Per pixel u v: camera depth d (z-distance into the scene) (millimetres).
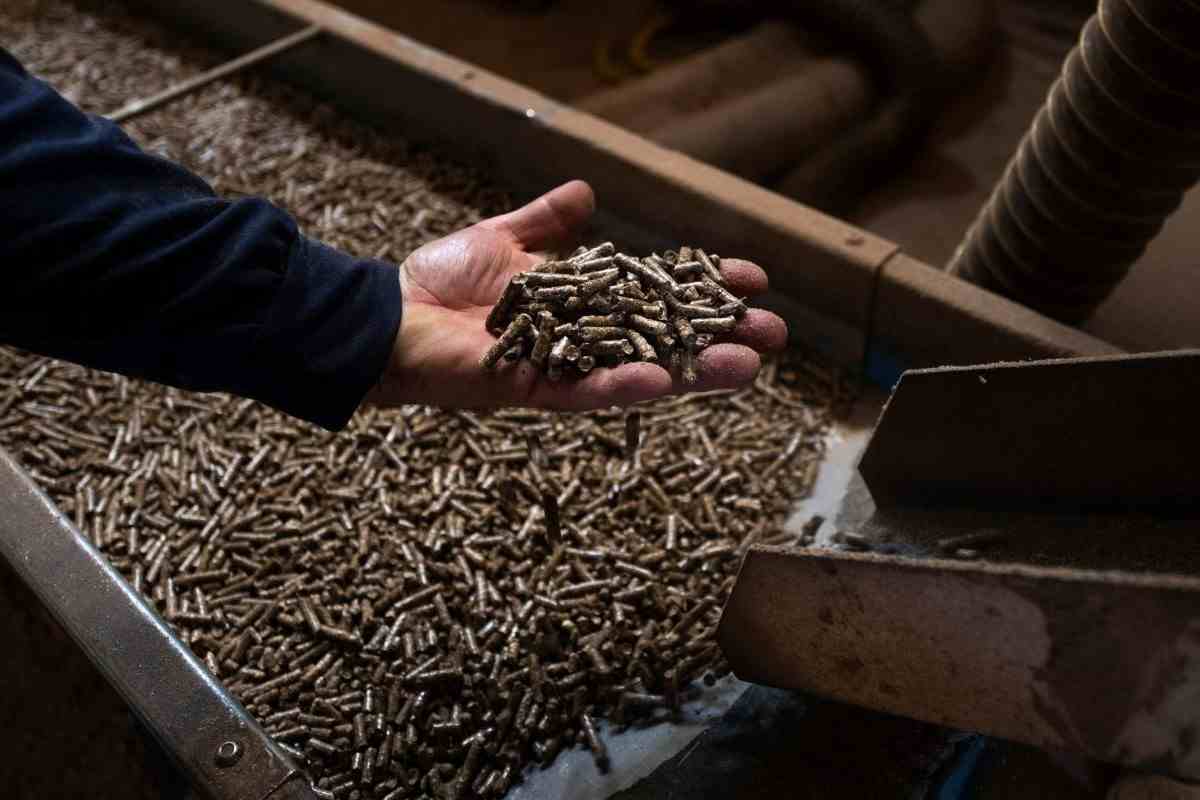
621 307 2422
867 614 1926
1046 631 1665
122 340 1865
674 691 2514
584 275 2506
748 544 2908
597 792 2393
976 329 3057
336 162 4598
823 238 3316
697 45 6707
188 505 3055
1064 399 2121
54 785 2889
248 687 2559
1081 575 1588
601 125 3916
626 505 2979
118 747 2797
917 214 5344
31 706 3004
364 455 3197
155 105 4250
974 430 2307
